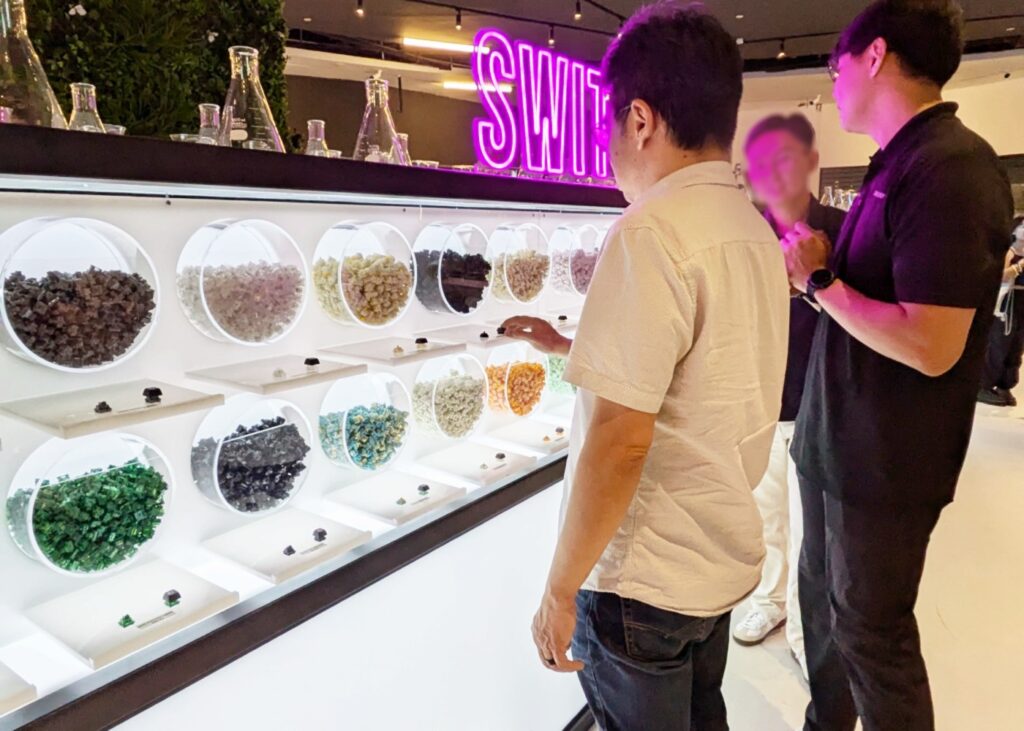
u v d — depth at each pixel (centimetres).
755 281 111
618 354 99
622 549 114
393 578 145
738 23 684
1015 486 380
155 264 123
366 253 156
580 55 862
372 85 158
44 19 116
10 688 91
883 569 154
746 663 239
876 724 161
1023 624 253
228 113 127
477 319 202
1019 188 846
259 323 134
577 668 115
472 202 160
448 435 181
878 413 149
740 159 195
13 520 105
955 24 140
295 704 129
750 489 121
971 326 143
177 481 129
